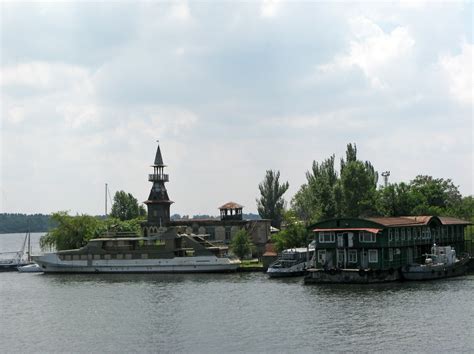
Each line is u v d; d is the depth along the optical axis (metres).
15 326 97.25
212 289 130.12
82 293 131.38
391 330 85.44
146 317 100.75
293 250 154.88
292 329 88.19
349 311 98.94
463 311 96.19
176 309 107.00
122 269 173.00
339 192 171.75
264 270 165.00
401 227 139.00
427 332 83.81
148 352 79.06
